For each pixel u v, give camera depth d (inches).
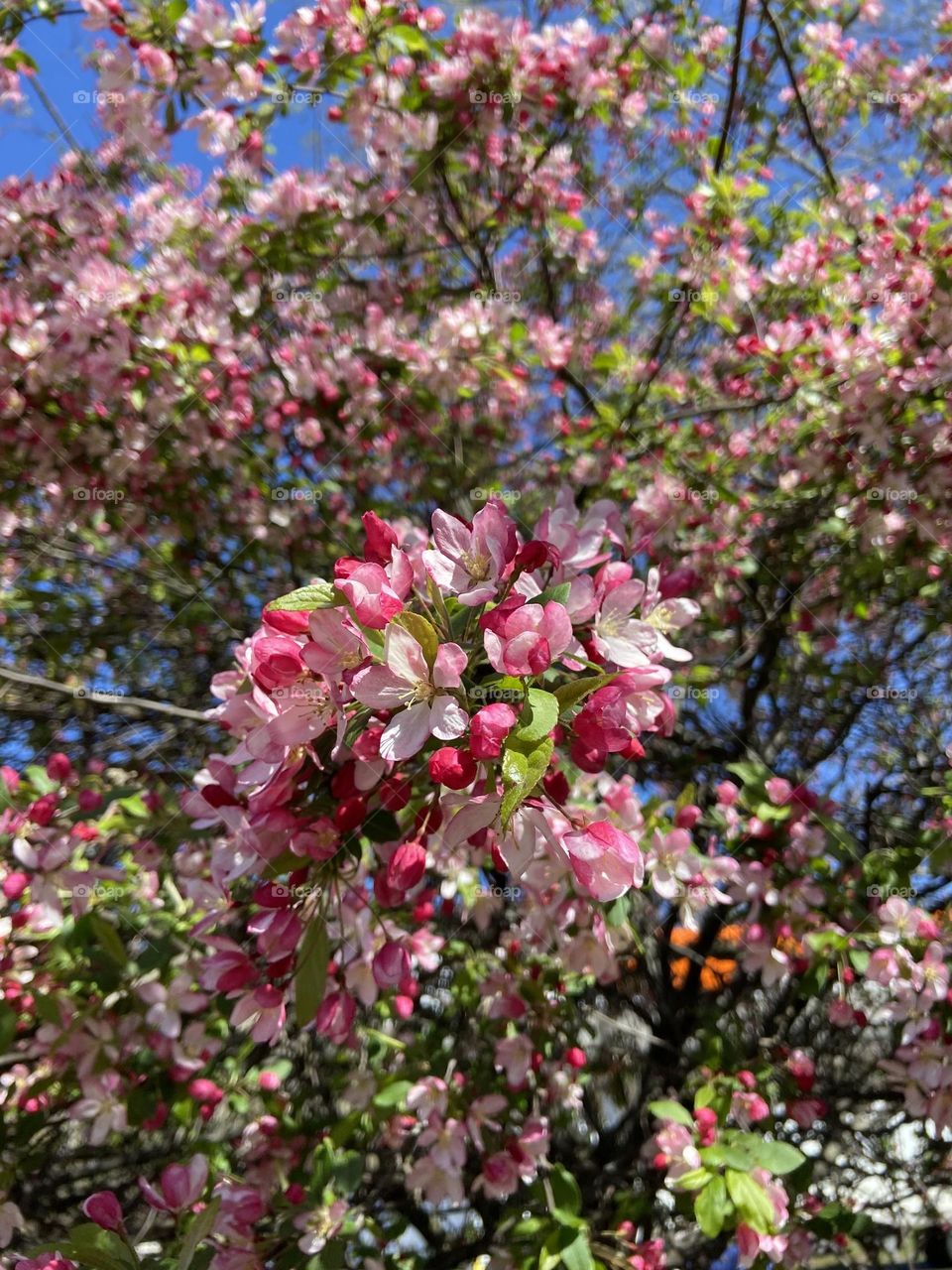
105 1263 56.6
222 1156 87.5
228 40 100.3
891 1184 111.7
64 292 111.6
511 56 107.3
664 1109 74.2
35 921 74.5
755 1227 67.8
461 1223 114.3
